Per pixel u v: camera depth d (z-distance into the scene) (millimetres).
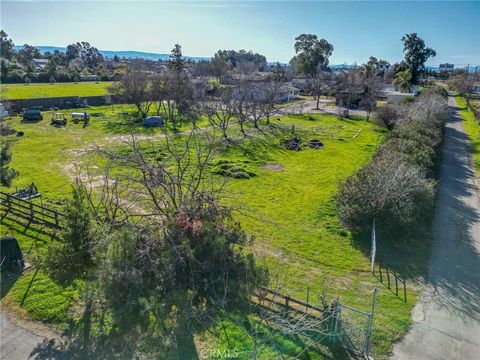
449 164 28125
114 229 10695
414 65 77938
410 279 13086
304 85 81875
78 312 10820
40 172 23672
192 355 9227
